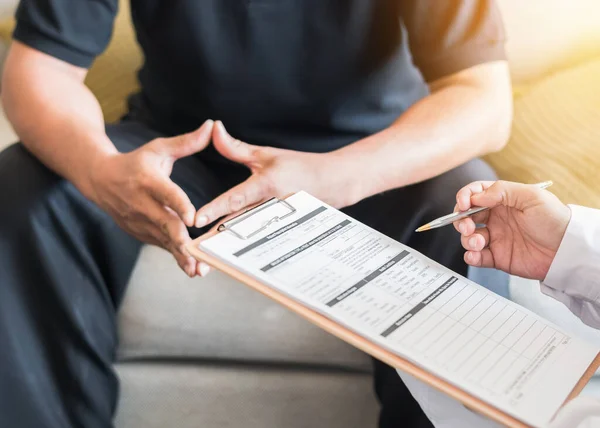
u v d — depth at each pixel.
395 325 0.59
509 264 0.77
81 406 0.95
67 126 0.92
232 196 0.79
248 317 1.00
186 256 0.81
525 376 0.56
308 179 0.83
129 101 1.24
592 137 1.15
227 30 1.00
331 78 1.04
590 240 0.70
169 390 1.01
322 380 0.99
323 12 0.99
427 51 0.99
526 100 1.31
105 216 0.97
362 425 1.00
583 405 0.53
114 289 1.01
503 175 1.17
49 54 1.00
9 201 0.90
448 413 0.68
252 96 1.06
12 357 0.89
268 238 0.67
